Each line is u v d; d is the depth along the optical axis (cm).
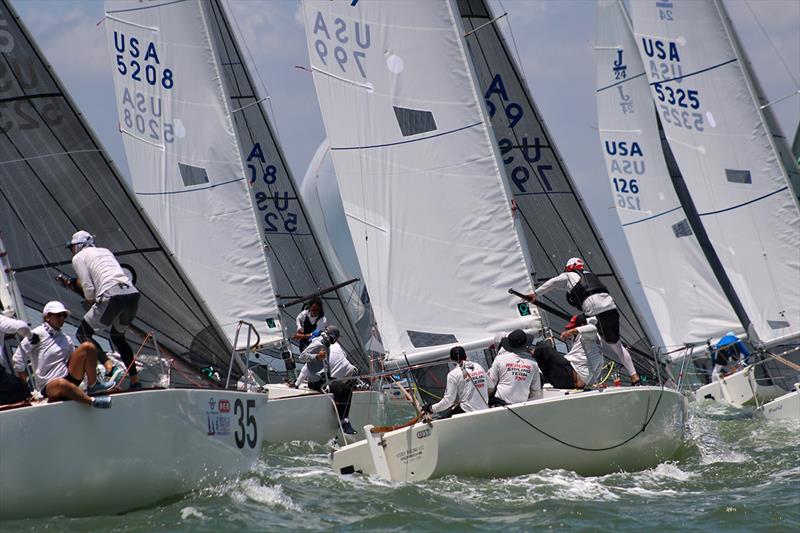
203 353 5153
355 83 6388
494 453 4778
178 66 7725
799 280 8475
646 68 9062
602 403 4856
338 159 6456
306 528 3959
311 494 4566
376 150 6341
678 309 10162
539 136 6900
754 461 5350
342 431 6406
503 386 4975
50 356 4025
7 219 4922
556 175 6881
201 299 5109
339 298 8838
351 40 6378
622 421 4919
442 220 6184
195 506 4191
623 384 6062
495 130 6906
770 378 8462
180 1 7712
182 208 7781
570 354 5403
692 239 10100
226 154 7775
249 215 7800
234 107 8912
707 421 6975
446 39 6175
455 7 6169
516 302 6034
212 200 7769
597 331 5400
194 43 7738
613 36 10219
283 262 8919
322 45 6462
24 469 3744
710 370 10031
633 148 10256
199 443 4381
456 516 4175
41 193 4975
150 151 7781
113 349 4728
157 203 7800
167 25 7712
